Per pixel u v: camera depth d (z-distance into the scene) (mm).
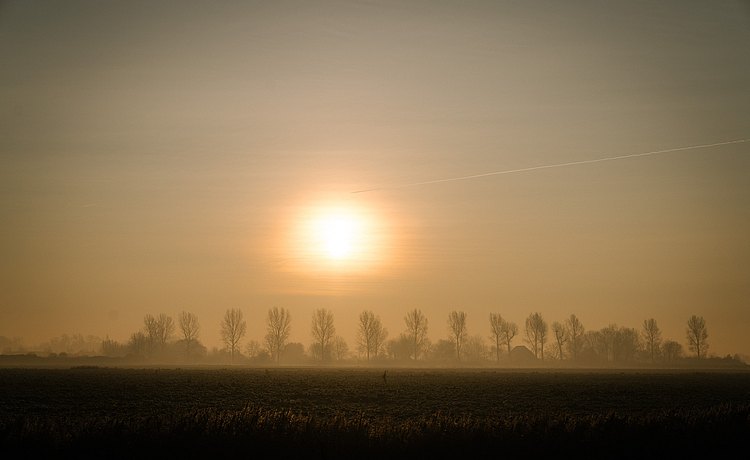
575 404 57844
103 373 109625
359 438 24359
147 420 25953
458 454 23328
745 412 31094
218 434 24000
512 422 27625
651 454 24156
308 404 55062
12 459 21656
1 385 75562
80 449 22562
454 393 69938
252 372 122000
